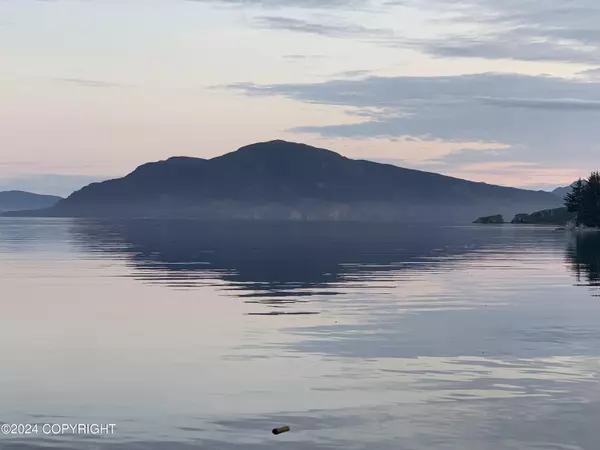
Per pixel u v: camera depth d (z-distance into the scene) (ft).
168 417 57.36
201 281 173.06
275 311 117.91
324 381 68.54
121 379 69.41
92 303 127.95
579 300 134.31
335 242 440.04
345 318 109.81
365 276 189.37
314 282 171.32
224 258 268.41
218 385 67.05
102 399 62.54
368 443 51.11
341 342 88.79
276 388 65.98
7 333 95.35
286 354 81.15
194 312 116.26
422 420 56.24
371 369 73.56
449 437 52.37
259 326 101.60
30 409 59.62
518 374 71.36
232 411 58.85
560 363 76.48
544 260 262.67
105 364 75.97
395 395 63.52
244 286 160.86
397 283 169.17
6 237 505.66
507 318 110.22
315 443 51.21
